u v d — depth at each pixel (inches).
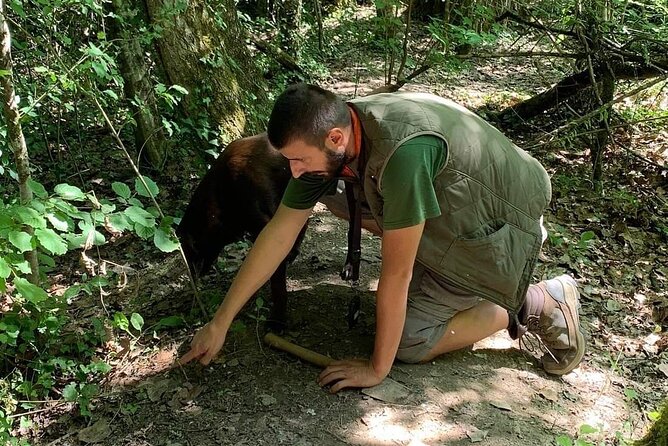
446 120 93.1
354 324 118.2
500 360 117.5
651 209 194.2
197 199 121.0
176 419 101.7
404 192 87.7
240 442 96.0
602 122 217.2
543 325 112.3
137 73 180.1
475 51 353.7
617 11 216.4
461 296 106.1
